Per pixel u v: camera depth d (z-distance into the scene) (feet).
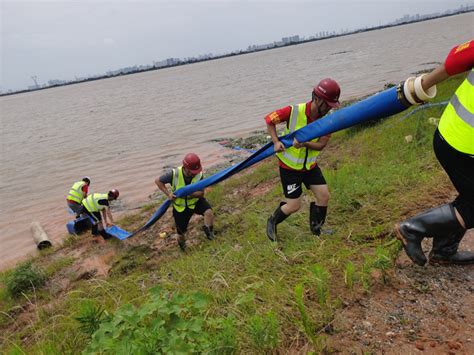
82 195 33.19
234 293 12.12
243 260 14.94
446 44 195.72
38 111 244.83
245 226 20.49
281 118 13.73
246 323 10.15
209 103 119.96
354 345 8.95
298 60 307.99
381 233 13.92
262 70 261.03
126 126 99.04
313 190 15.06
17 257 31.94
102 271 22.25
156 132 81.15
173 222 27.43
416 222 10.21
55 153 75.51
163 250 23.06
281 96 107.45
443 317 9.40
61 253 27.37
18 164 70.33
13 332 17.38
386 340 8.97
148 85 361.51
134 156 61.36
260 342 9.18
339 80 115.24
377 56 193.47
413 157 21.47
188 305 10.30
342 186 19.33
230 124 76.43
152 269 20.35
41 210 42.88
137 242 25.40
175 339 8.57
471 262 11.03
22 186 54.08
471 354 8.20
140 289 15.87
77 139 89.76
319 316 9.96
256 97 114.52
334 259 12.82
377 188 17.72
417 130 25.20
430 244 12.45
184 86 242.99
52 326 14.62
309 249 14.23
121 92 321.32
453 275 10.84
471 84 8.75
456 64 8.48
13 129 142.10
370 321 9.62
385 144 26.63
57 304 18.10
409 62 135.64
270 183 29.04
